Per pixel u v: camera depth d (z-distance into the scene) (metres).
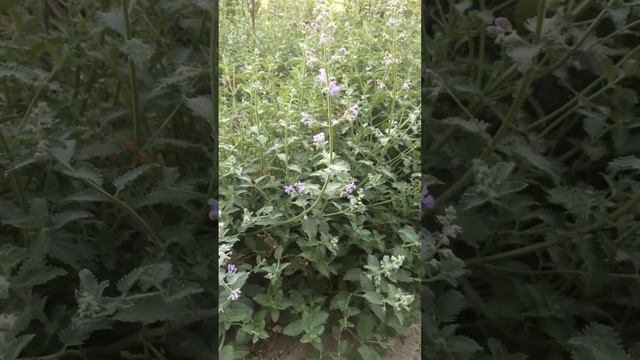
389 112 1.69
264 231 1.49
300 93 1.68
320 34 1.79
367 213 1.58
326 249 1.59
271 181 1.56
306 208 1.61
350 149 1.69
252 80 1.55
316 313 1.40
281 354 1.35
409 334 1.30
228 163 1.41
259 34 1.70
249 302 1.36
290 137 1.67
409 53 1.58
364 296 1.32
